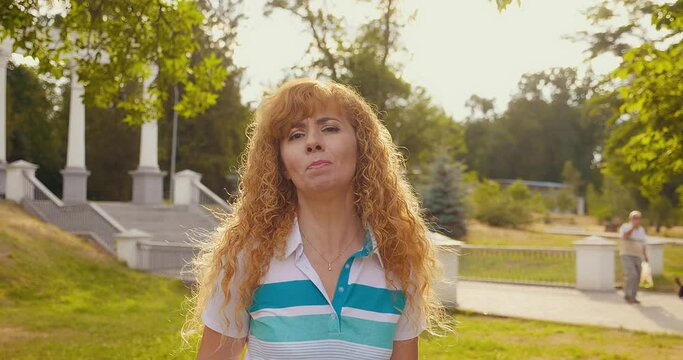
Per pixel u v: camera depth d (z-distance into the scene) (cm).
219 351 177
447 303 1224
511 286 1653
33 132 3806
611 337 939
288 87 181
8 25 784
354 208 185
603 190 5103
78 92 2367
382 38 3228
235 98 3978
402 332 182
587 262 1586
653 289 1537
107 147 4003
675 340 916
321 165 172
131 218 2177
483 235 3181
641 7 1188
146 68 1003
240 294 170
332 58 3116
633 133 1841
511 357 774
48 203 1986
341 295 169
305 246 174
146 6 845
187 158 4009
